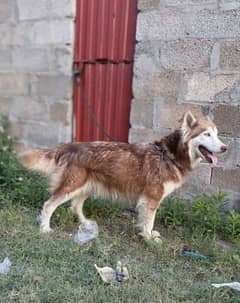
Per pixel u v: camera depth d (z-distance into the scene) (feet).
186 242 8.14
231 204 9.13
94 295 6.07
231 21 8.66
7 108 12.64
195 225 8.74
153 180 7.93
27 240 7.62
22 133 12.46
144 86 9.93
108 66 10.64
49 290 6.13
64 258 7.11
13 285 6.23
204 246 7.86
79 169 8.11
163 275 6.89
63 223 8.60
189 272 7.08
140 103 10.05
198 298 6.31
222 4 8.70
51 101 11.64
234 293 6.46
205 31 8.97
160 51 9.58
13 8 11.80
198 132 7.68
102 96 10.87
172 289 6.47
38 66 11.71
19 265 6.82
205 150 7.72
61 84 11.35
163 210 9.02
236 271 7.14
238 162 8.96
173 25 9.33
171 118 9.68
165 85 9.64
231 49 8.74
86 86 11.11
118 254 7.54
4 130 12.71
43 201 9.48
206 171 9.35
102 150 8.17
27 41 11.77
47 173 8.35
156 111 9.85
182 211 8.99
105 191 8.38
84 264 6.96
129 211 9.69
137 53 9.89
